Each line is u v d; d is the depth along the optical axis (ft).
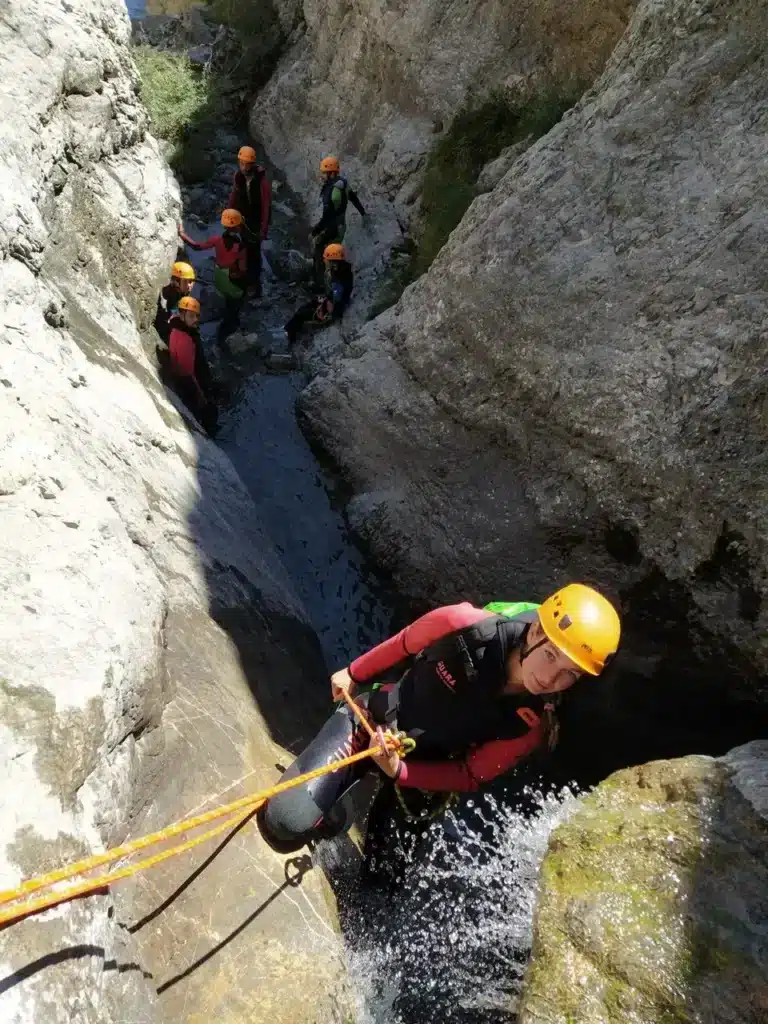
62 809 7.15
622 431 13.85
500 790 12.82
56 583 8.98
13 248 13.64
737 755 10.35
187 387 19.45
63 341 14.14
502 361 16.11
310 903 9.47
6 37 16.62
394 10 28.22
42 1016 6.14
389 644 9.10
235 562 14.49
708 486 12.84
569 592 7.76
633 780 10.44
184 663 10.92
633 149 15.29
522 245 16.22
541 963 8.62
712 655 13.05
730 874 8.98
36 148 15.64
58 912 6.72
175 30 39.55
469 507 16.20
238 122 36.83
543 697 8.18
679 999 8.06
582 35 22.57
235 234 23.08
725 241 13.44
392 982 10.08
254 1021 7.97
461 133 25.25
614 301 14.57
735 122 14.12
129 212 19.93
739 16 14.55
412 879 11.24
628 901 8.89
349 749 9.61
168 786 9.31
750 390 12.60
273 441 20.30
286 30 36.70
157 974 7.98
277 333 24.48
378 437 18.45
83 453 11.94
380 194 27.99
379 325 20.08
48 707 7.55
